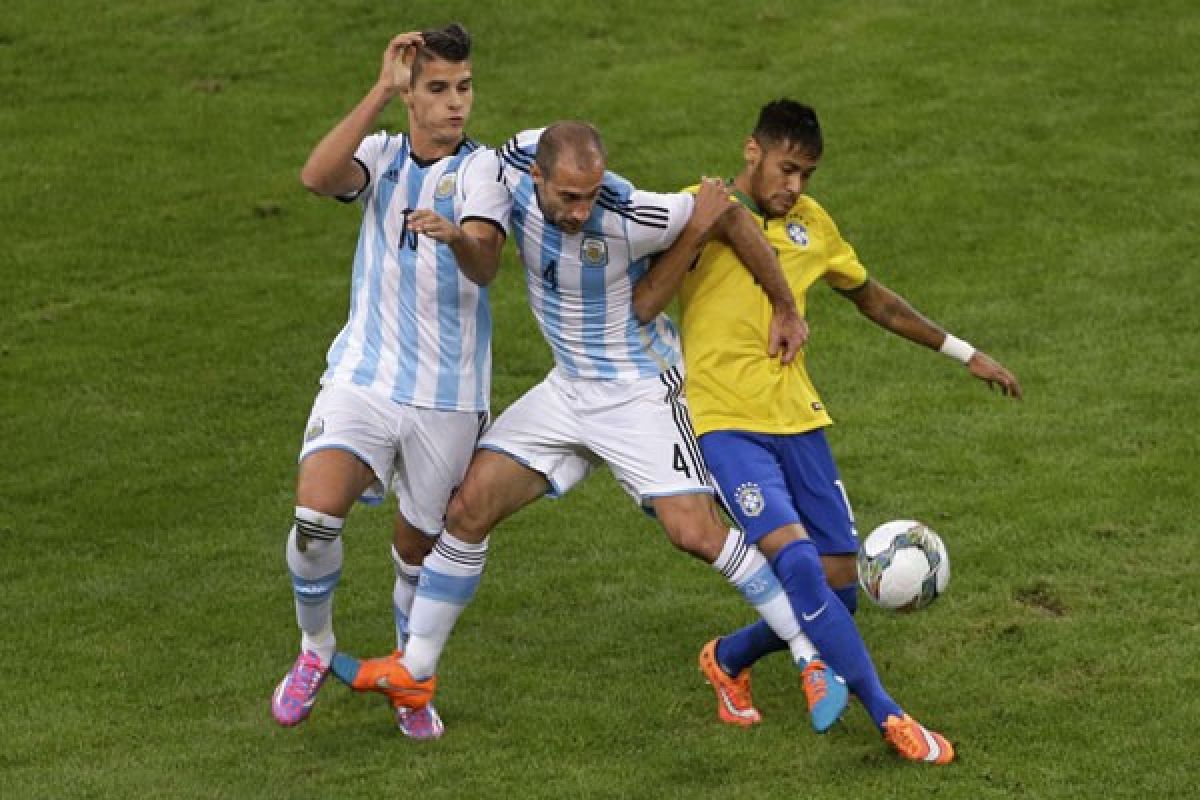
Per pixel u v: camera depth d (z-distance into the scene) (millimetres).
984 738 23547
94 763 23641
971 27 51562
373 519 32031
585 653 26781
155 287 41438
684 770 23031
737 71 50188
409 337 23547
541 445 23625
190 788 22844
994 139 45844
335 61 51781
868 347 37625
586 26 52875
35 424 35500
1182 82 47688
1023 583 28047
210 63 51812
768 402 23438
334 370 23812
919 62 49875
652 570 29578
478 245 22141
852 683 22844
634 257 23125
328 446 23078
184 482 33281
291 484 33219
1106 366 35969
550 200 22078
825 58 50531
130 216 44594
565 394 23719
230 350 38531
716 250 23766
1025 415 34188
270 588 29281
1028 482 31516
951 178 44219
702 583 29047
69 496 32781
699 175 44844
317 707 25406
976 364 25156
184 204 45125
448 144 23328
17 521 31828
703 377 23547
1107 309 38250
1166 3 51875
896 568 23234
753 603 23031
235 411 36125
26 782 23047
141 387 37031
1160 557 28625
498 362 37844
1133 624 26531
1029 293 39156
